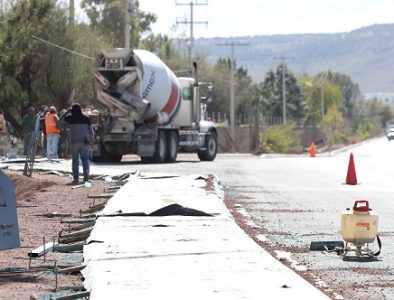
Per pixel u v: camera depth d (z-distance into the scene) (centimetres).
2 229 2202
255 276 1947
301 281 1894
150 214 3092
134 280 1898
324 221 3262
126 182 4647
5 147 7012
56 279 1948
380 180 5722
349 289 1936
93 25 12875
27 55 7744
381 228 3094
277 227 3064
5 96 7562
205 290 1795
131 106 7069
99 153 7231
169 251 2284
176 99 7569
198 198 3625
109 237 2538
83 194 4097
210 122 8575
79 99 8544
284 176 6006
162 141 7425
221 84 19188
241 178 5700
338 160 9038
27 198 3897
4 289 1903
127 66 7075
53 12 7975
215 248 2338
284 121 18825
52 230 2905
